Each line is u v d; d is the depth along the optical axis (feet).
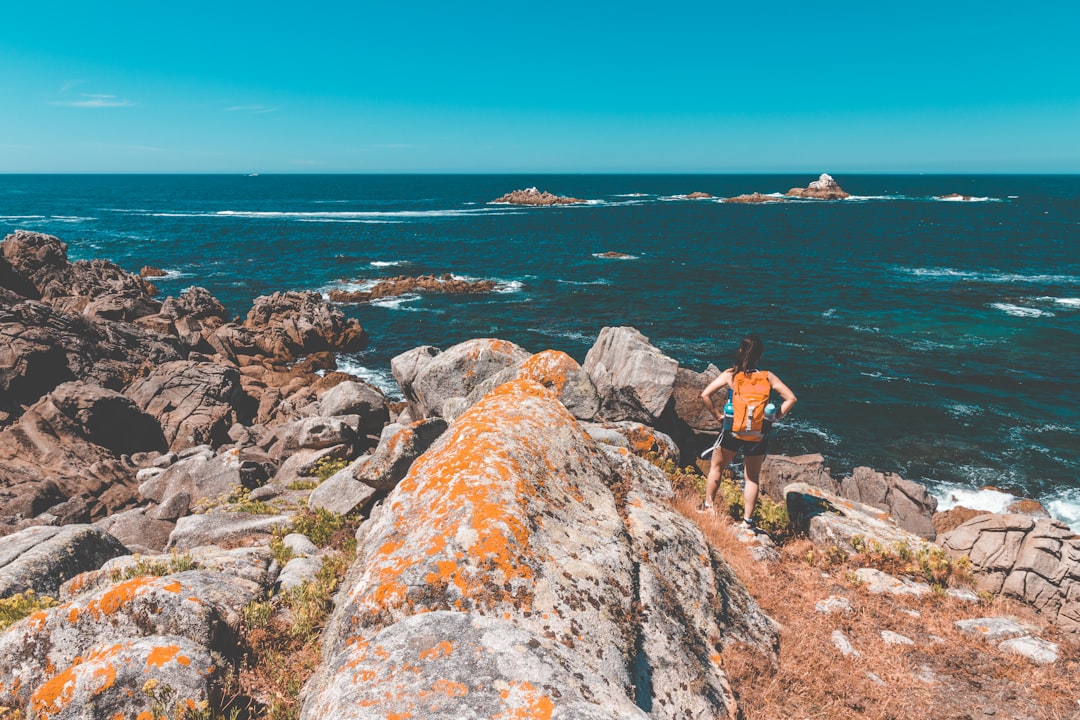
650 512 18.78
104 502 51.29
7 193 609.42
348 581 16.44
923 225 311.27
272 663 15.40
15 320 77.87
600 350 50.78
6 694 13.66
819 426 78.95
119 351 86.63
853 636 19.24
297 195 609.42
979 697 16.63
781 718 15.25
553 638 12.32
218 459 46.34
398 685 10.22
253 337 108.68
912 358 104.78
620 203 505.66
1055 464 69.21
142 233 269.23
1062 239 251.80
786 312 138.10
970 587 23.59
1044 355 105.40
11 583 19.27
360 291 157.79
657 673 13.85
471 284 164.45
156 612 14.87
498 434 17.53
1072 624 21.33
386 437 34.88
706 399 25.23
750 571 22.27
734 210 423.64
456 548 13.37
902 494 52.16
